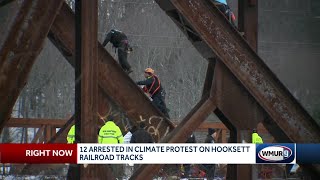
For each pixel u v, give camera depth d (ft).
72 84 368.07
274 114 68.74
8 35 57.26
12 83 57.11
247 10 72.95
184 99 450.71
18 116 290.76
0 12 69.56
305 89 371.56
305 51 368.07
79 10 61.05
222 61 66.74
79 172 61.57
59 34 82.33
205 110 67.05
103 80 88.69
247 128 68.44
